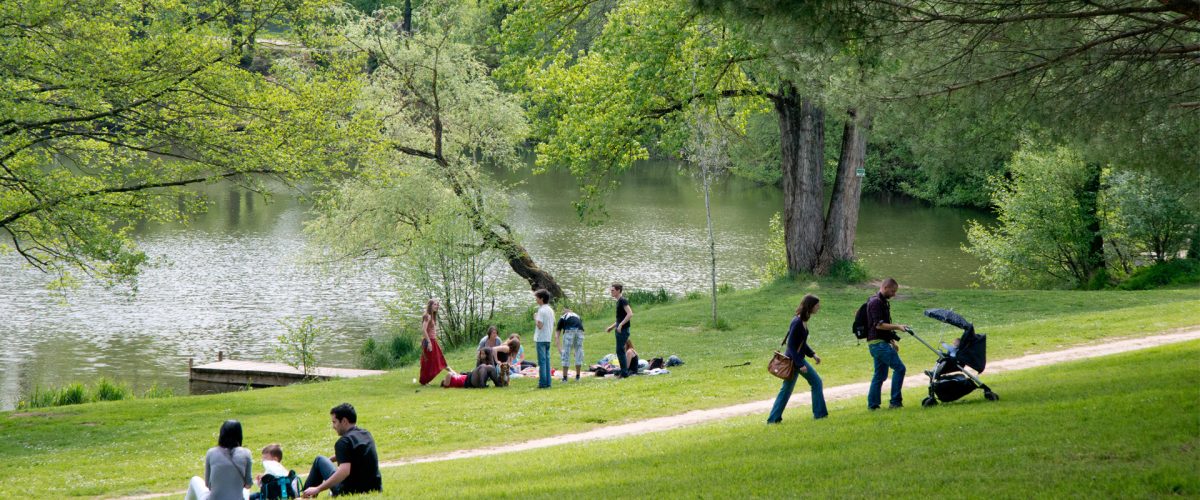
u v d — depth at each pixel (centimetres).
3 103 1769
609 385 2030
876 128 1733
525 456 1341
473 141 3900
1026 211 4356
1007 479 911
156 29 2044
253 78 2239
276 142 2234
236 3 2211
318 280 4412
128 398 2431
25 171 1992
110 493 1293
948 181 7269
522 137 3969
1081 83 1617
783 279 3659
